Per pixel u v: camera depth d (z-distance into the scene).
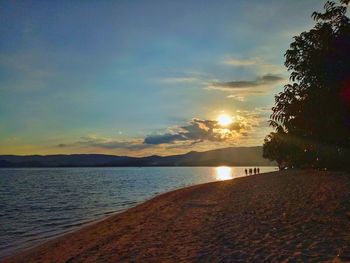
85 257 11.62
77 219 26.73
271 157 79.62
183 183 80.81
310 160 25.98
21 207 37.38
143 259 10.21
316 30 9.38
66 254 12.84
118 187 68.44
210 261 9.20
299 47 9.95
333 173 38.34
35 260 12.85
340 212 14.71
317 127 10.91
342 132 10.55
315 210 15.73
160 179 106.19
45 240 18.39
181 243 11.69
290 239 10.73
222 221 15.14
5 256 14.85
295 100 10.59
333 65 9.14
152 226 16.06
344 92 9.13
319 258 8.52
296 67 10.07
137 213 22.53
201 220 16.03
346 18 9.10
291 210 16.31
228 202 22.25
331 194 20.19
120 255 11.11
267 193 25.19
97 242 14.15
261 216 15.52
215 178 109.38
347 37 8.97
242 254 9.54
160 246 11.62
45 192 59.31
